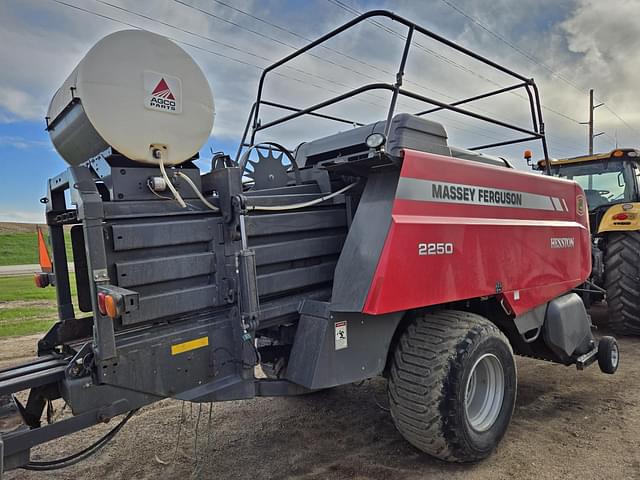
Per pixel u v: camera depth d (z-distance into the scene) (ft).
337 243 9.40
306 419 11.35
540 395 12.66
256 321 7.22
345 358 8.00
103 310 5.83
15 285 35.63
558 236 12.16
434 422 8.30
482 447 8.89
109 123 6.63
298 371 7.86
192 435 10.51
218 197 7.59
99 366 6.05
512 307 10.27
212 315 7.30
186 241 7.01
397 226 7.85
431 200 8.67
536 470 8.75
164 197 7.05
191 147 7.48
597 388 13.15
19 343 18.54
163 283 6.79
